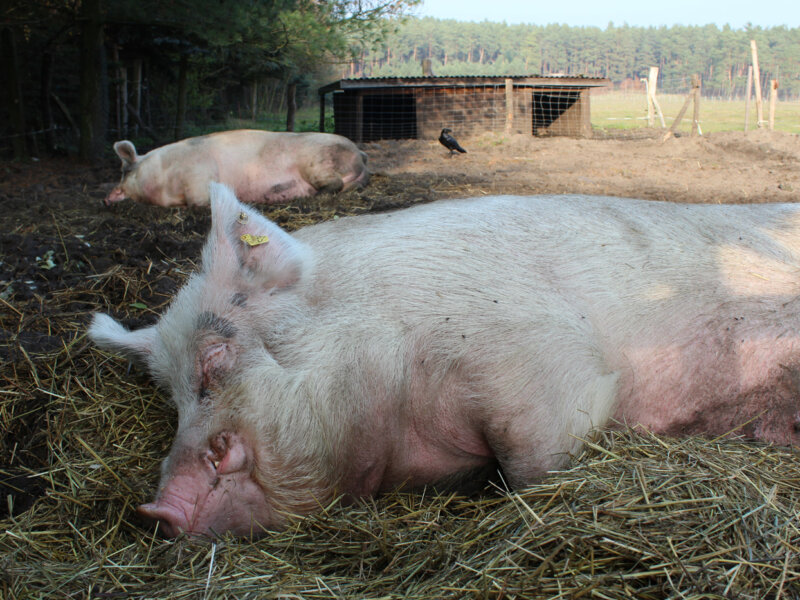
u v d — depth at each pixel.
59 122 9.95
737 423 1.88
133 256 3.28
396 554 1.46
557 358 1.65
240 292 1.71
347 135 12.48
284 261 1.71
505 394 1.63
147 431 2.00
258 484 1.57
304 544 1.52
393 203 4.76
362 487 1.71
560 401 1.64
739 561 1.27
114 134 10.15
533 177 6.68
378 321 1.67
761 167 7.32
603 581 1.25
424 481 1.81
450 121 12.10
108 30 9.77
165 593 1.37
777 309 1.87
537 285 1.76
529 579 1.27
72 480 1.80
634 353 1.80
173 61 11.32
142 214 4.62
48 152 8.49
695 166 7.57
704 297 1.86
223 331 1.67
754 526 1.36
